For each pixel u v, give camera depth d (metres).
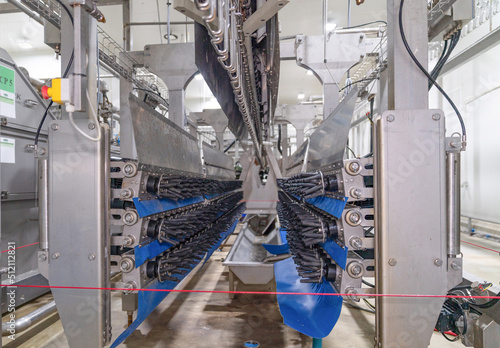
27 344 1.51
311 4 3.47
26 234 2.10
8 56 1.83
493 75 3.39
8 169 1.94
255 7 1.10
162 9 3.48
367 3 3.41
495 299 1.13
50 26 1.85
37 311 1.53
